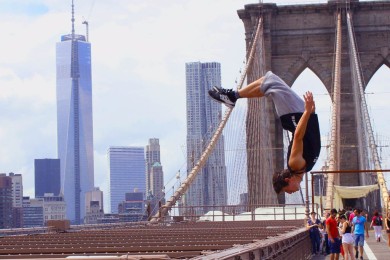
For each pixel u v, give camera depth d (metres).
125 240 24.33
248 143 92.75
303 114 9.85
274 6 108.69
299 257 33.53
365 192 82.81
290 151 10.12
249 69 94.81
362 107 91.19
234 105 11.34
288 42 109.25
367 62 108.50
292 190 10.15
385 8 108.62
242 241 21.84
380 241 57.50
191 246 18.97
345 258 35.69
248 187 91.38
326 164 86.19
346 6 108.19
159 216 66.69
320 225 46.66
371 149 84.81
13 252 19.11
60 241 24.03
